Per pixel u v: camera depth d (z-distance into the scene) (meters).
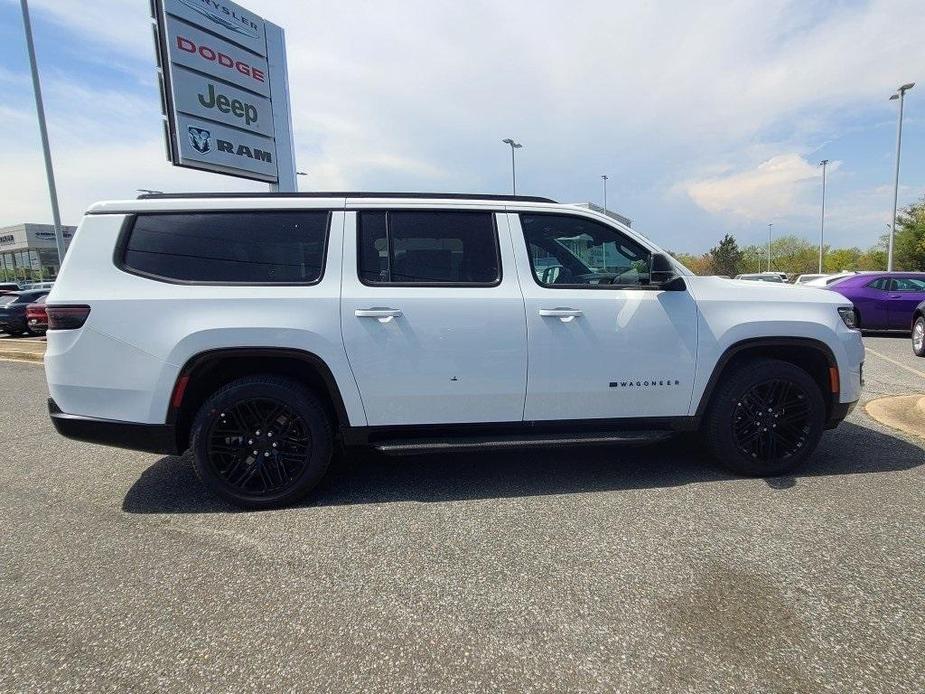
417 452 3.38
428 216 3.49
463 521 3.14
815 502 3.30
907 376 7.52
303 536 3.00
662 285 3.56
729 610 2.28
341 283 3.33
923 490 3.46
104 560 2.77
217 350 3.21
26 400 7.08
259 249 3.34
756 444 3.72
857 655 2.00
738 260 62.84
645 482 3.67
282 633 2.18
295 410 3.31
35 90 16.75
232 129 11.48
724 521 3.07
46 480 3.96
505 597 2.39
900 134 24.08
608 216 3.70
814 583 2.45
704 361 3.60
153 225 3.30
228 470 3.34
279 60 12.71
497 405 3.48
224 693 1.87
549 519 3.14
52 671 1.98
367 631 2.18
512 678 1.92
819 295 3.80
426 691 1.86
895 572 2.52
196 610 2.34
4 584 2.55
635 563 2.65
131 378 3.20
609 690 1.85
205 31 10.80
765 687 1.85
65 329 3.18
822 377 3.88
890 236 24.67
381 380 3.34
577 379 3.50
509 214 3.58
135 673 1.97
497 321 3.39
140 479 3.96
